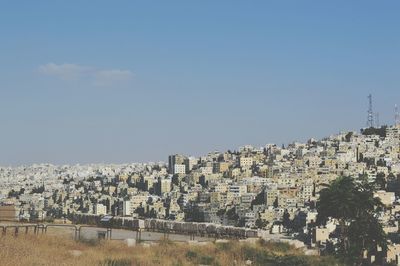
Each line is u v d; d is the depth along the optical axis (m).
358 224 76.69
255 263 36.22
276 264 37.50
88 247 33.94
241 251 38.31
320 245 98.44
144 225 53.84
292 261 38.81
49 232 42.12
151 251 34.38
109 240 37.22
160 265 29.39
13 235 33.81
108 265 27.78
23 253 25.95
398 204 190.25
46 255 27.05
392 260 98.00
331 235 124.19
